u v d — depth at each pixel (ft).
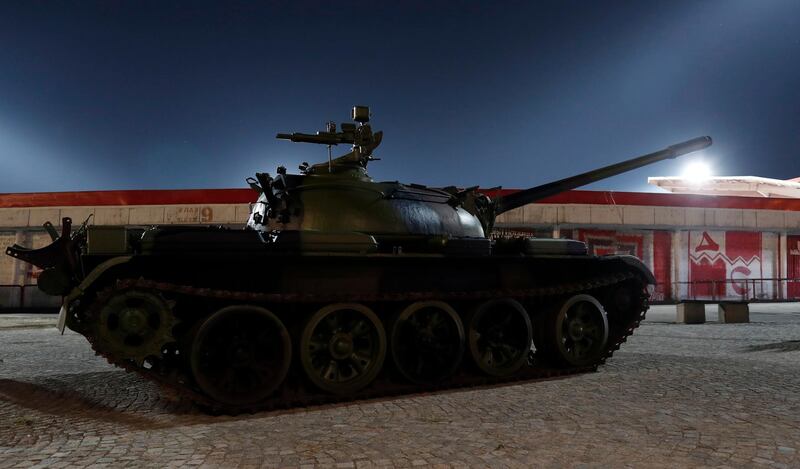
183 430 22.18
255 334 26.99
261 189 35.60
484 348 32.83
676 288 102.32
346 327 29.30
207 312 26.27
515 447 19.30
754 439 19.84
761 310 83.66
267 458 18.48
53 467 17.71
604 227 101.09
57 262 26.12
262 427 22.63
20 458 18.63
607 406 24.91
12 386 31.58
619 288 37.45
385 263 29.94
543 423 22.34
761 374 31.81
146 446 19.89
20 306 95.91
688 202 101.86
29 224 98.78
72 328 25.02
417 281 31.04
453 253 30.22
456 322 30.94
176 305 26.50
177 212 97.35
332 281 28.99
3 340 54.65
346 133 34.78
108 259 25.64
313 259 27.50
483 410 24.80
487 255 31.37
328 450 19.27
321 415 24.66
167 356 27.32
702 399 25.86
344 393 27.71
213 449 19.48
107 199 98.07
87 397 28.76
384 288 30.12
